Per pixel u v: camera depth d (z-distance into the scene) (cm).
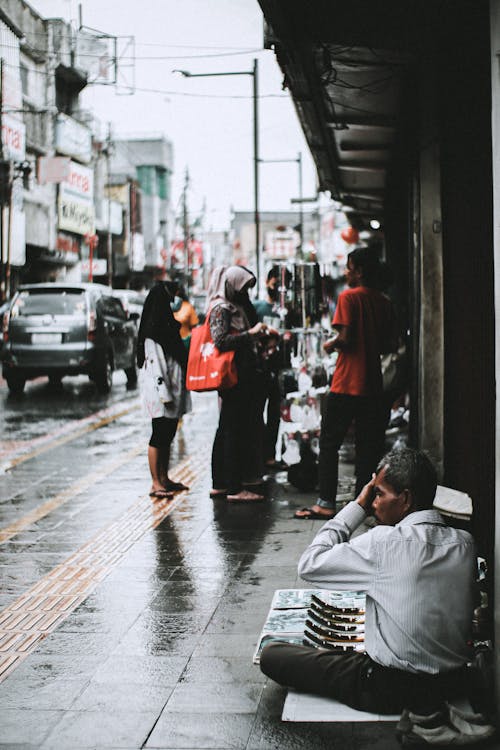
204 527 641
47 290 1625
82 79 3938
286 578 514
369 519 639
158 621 448
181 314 1188
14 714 344
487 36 430
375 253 659
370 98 880
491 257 418
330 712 336
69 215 3875
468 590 322
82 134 4003
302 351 848
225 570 534
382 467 336
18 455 980
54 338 1595
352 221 2003
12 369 1606
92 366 1603
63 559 565
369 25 612
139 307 2692
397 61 705
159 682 373
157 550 582
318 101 873
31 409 1418
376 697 329
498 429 309
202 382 694
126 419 1291
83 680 376
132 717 340
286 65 705
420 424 741
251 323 741
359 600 421
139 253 5506
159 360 732
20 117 3188
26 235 3412
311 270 856
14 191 3162
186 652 406
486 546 443
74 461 942
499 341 305
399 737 313
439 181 713
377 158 1220
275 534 616
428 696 318
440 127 665
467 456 524
